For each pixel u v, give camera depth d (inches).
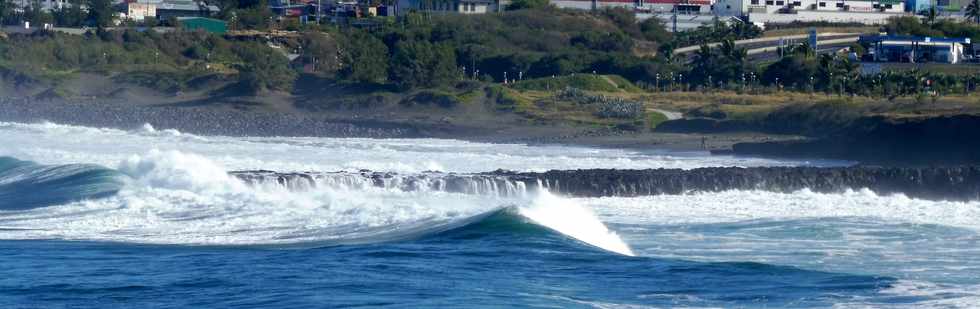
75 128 4515.3
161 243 1768.0
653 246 1766.7
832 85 5413.4
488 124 4845.0
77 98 5753.0
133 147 3663.9
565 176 2539.4
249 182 2426.2
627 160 3523.6
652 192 2527.1
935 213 2153.1
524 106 5201.8
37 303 1338.6
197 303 1323.8
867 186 2650.1
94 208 2107.5
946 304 1306.6
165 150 3567.9
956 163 3555.6
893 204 2314.2
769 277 1461.6
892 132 3799.2
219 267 1536.7
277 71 5821.9
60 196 2252.7
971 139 3673.7
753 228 1943.9
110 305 1325.0
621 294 1369.3
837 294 1362.0
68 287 1419.8
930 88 5142.7
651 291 1387.8
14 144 3661.4
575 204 2281.0
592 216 2046.0
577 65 6215.6
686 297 1357.0
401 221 1915.6
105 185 2321.6
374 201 2190.0
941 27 7327.8
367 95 5492.1
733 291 1384.1
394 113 5241.1
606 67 6186.0
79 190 2292.1
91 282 1446.9
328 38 7081.7
